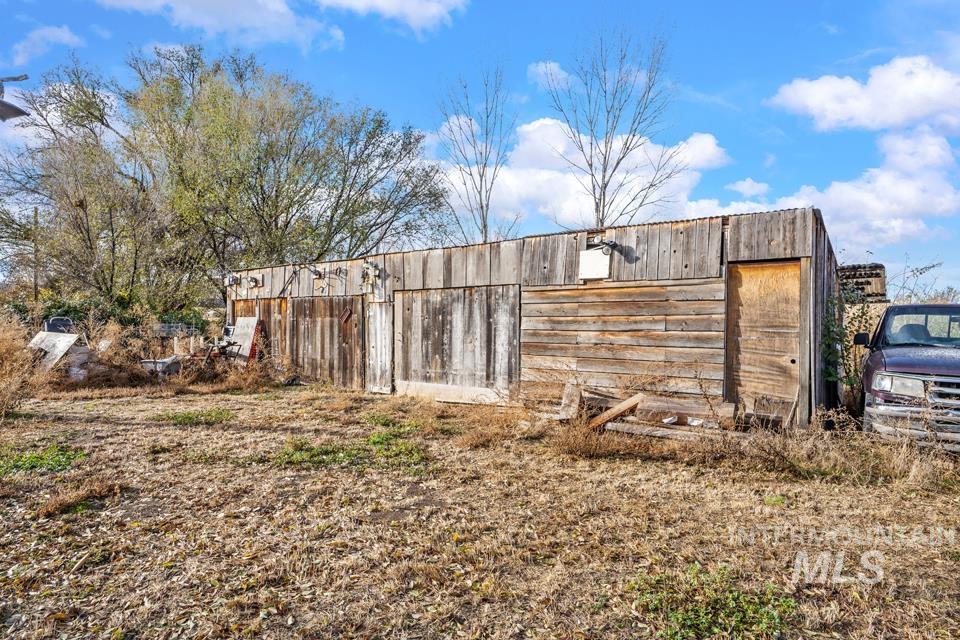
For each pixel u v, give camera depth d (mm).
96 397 10945
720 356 7664
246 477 5613
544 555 3820
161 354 15133
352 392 12008
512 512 4648
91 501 4898
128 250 20156
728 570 3562
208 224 22516
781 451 5852
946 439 5875
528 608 3148
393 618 3051
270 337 14695
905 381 6242
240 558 3770
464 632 2920
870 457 5902
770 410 7152
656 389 8125
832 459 5828
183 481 5465
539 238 9555
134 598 3252
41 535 4129
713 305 7750
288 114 23297
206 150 21672
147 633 2912
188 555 3820
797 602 3182
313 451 6617
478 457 6477
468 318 10508
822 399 8070
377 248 27500
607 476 5703
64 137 21453
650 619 3016
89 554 3818
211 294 24844
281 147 23422
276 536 4137
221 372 13633
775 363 7379
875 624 2980
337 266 13039
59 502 4672
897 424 6043
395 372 11773
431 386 11062
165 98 22406
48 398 10508
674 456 6391
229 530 4250
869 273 15211
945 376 6105
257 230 23312
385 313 11992
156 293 20812
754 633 2885
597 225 21969
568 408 7387
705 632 2900
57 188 19281
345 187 25750
